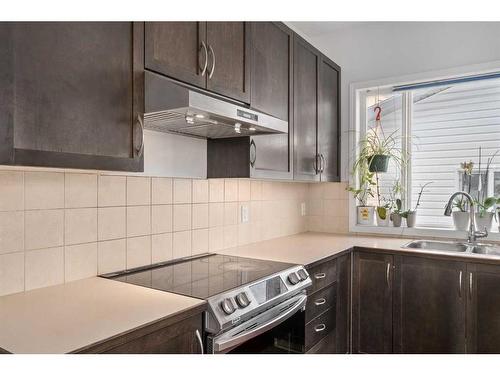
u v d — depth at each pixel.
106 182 1.65
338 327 2.30
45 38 1.08
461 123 2.78
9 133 0.99
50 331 1.01
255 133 1.93
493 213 2.60
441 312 2.19
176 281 1.54
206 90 1.66
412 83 2.87
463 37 2.65
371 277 2.42
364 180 2.98
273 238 2.82
